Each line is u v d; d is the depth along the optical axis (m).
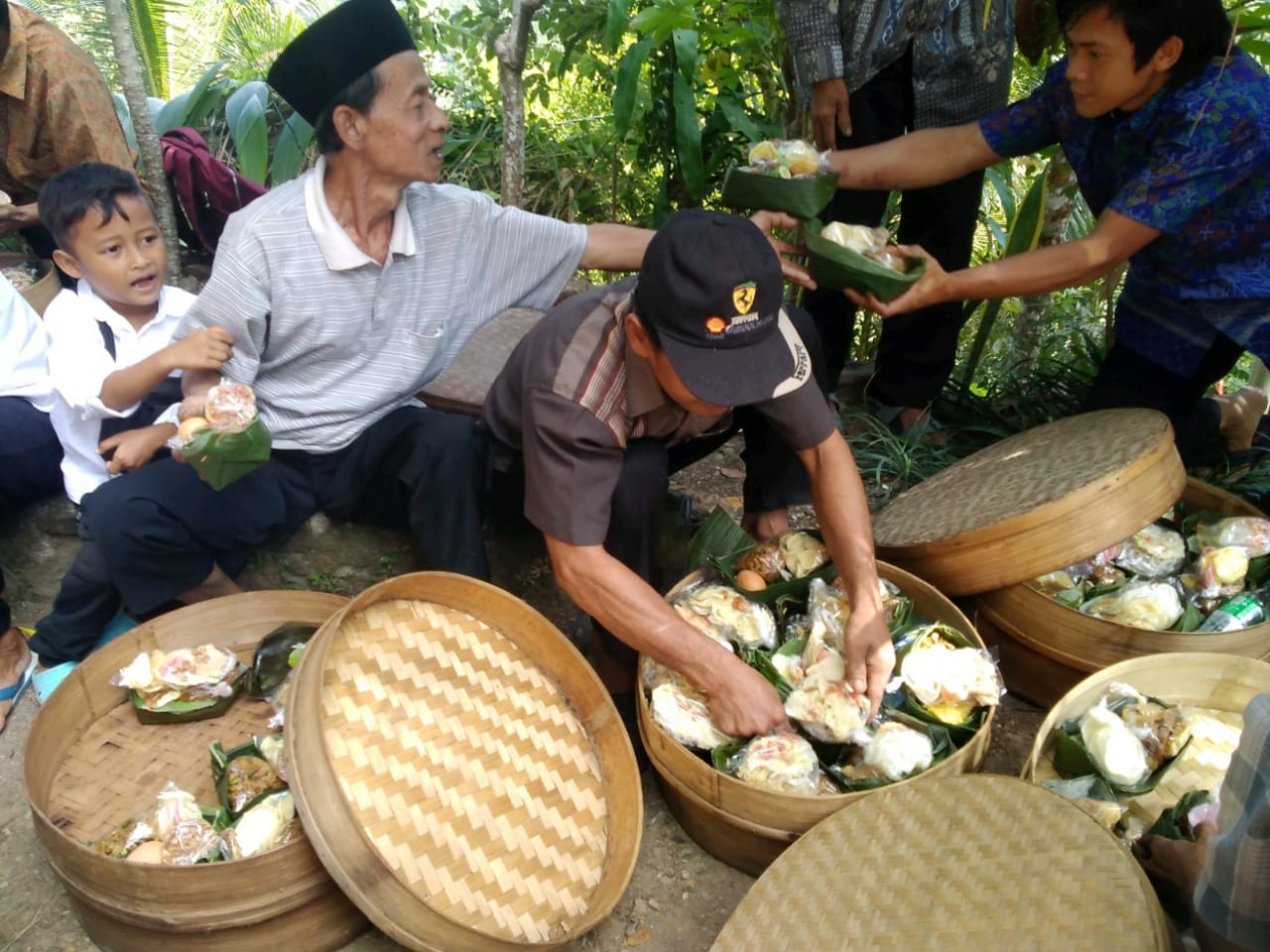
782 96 3.80
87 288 2.42
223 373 2.17
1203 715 1.98
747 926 1.58
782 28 3.12
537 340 1.91
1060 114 2.55
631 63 3.51
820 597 2.07
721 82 3.95
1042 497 2.10
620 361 1.79
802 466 2.41
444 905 1.62
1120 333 2.81
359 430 2.35
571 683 1.99
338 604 2.26
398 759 1.74
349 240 2.10
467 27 5.16
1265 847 1.19
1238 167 2.24
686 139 3.63
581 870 1.79
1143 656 2.01
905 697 1.98
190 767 2.03
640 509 2.02
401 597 1.93
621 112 3.55
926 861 1.58
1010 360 3.86
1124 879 1.45
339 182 2.07
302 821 1.56
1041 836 1.55
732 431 2.40
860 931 1.52
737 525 2.48
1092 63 2.22
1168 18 2.10
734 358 1.58
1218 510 2.51
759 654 2.04
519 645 2.03
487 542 2.64
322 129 1.99
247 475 2.25
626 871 1.73
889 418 3.35
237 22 5.84
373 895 1.54
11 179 3.30
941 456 3.15
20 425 2.48
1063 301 4.29
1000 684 1.95
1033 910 1.46
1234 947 1.35
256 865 1.60
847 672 1.92
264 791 1.86
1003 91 3.01
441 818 1.71
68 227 2.28
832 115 2.99
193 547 2.26
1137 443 2.14
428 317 2.27
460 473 2.23
